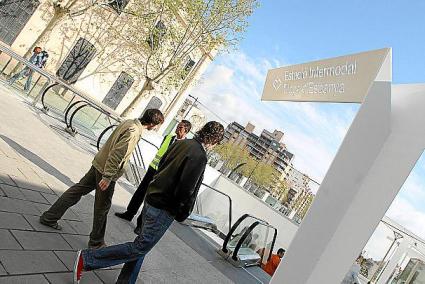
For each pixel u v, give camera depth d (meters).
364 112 1.90
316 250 1.88
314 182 24.78
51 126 8.78
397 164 1.71
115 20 22.92
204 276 5.04
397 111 1.80
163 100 27.08
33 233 3.40
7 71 11.84
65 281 2.96
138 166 9.78
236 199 19.98
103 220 3.65
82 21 22.09
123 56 24.12
